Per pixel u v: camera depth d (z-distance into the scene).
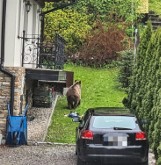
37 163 35.88
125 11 84.69
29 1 52.97
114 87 67.25
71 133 48.06
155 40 47.97
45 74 48.59
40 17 68.31
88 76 71.62
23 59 48.41
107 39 76.50
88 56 76.12
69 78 59.34
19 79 45.12
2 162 35.88
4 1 44.50
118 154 32.62
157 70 43.50
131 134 32.94
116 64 75.19
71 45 77.31
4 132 44.22
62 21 78.69
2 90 44.72
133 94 53.09
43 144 43.44
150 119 43.88
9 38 45.06
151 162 36.81
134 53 65.62
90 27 78.94
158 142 37.44
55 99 62.59
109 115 34.25
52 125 50.78
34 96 58.34
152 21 85.25
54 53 51.59
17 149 41.00
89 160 32.78
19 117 43.06
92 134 32.94
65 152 40.25
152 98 44.81
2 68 44.41
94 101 61.59
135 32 74.75
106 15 83.31
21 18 48.66
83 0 83.44
